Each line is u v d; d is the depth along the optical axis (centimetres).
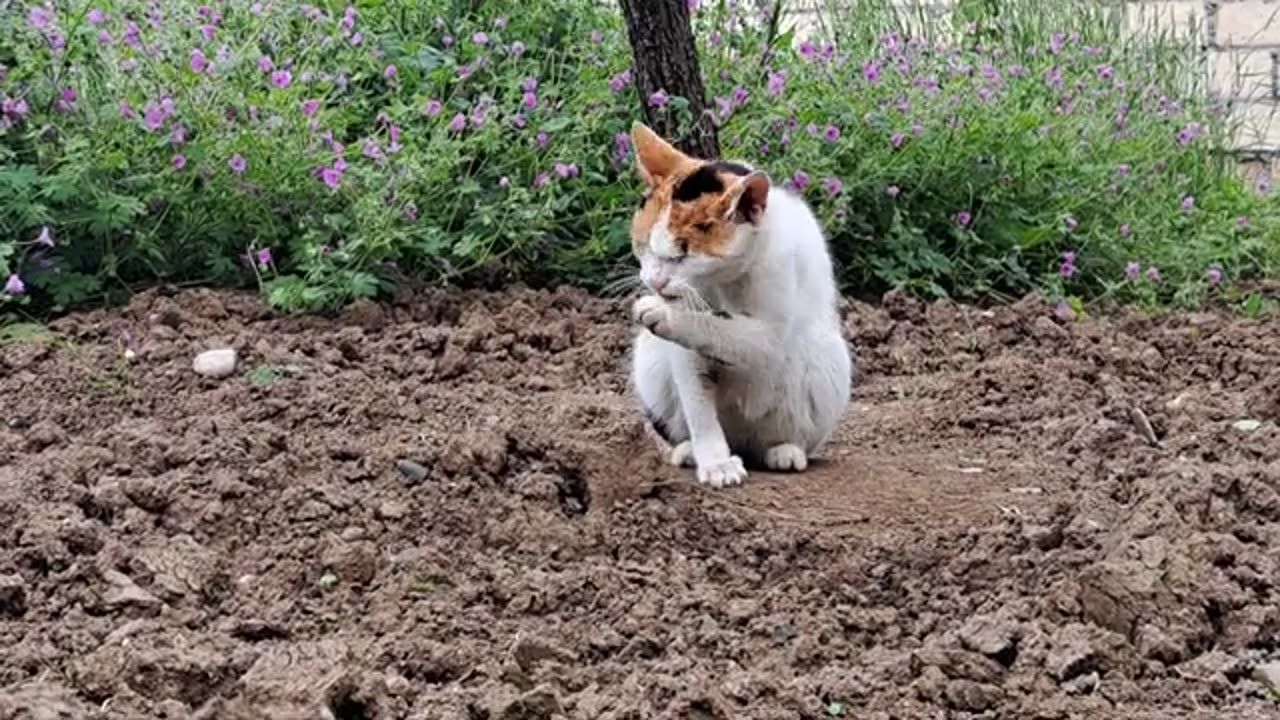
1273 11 478
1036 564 250
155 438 267
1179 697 225
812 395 274
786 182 352
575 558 252
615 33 379
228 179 337
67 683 220
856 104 378
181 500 253
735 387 271
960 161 379
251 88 348
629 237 345
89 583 238
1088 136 406
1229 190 432
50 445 276
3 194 324
